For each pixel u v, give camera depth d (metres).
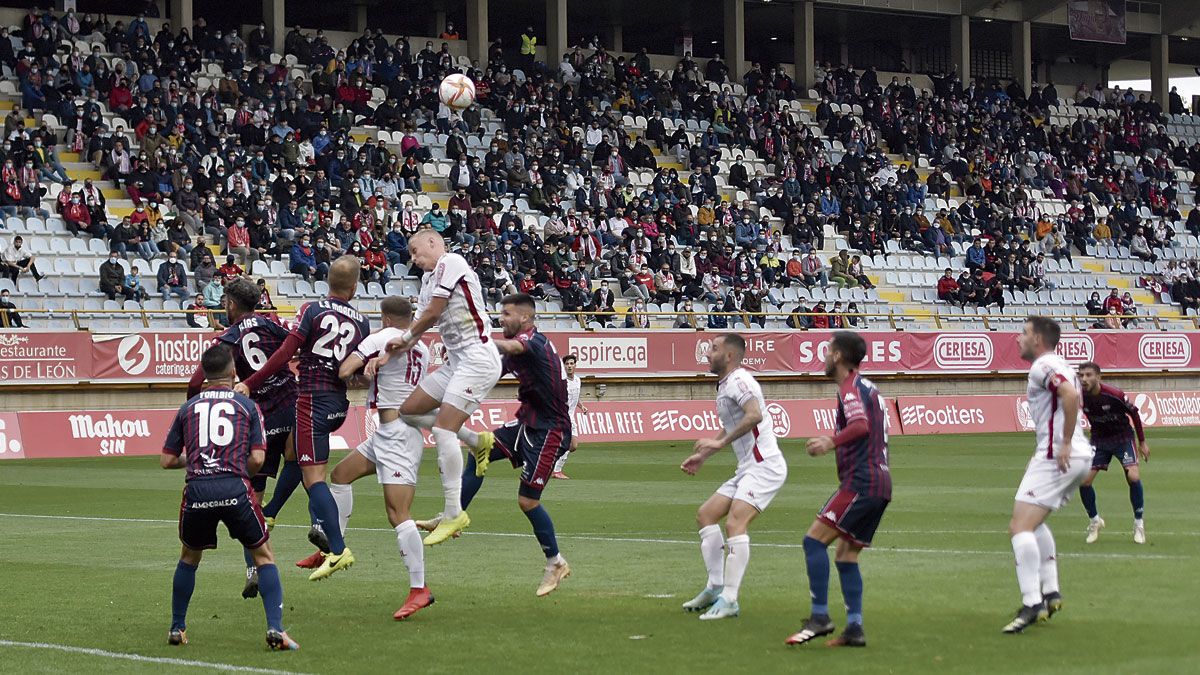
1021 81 87.25
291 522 26.00
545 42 88.25
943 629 14.53
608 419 49.81
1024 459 40.56
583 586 17.97
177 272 49.19
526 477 16.52
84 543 22.94
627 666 12.96
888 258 67.38
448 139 62.00
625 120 69.94
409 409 16.28
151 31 65.62
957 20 85.50
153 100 55.97
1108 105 88.62
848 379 13.97
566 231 57.62
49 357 43.16
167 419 44.72
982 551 20.66
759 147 71.69
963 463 39.03
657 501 29.16
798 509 27.03
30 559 21.03
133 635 14.86
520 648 13.91
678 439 50.84
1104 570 18.61
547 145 63.78
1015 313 67.25
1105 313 67.25
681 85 73.06
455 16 83.12
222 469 13.87
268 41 63.03
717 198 65.62
